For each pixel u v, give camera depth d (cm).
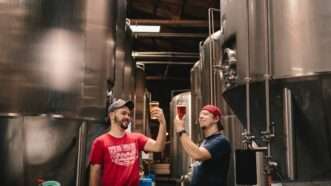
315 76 279
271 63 298
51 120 379
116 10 468
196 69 691
